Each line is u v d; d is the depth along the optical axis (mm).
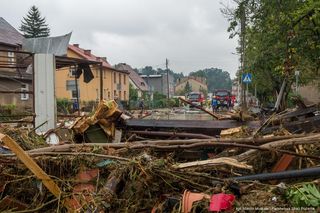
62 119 11656
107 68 60344
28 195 4922
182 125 8359
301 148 5516
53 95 9320
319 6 12836
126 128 8312
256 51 16500
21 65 12688
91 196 4309
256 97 33656
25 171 4949
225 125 8266
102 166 4883
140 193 4434
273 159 5359
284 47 14625
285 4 14391
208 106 47062
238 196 4180
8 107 17984
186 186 4496
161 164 4535
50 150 5348
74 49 58656
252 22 16234
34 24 84500
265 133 7180
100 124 7168
